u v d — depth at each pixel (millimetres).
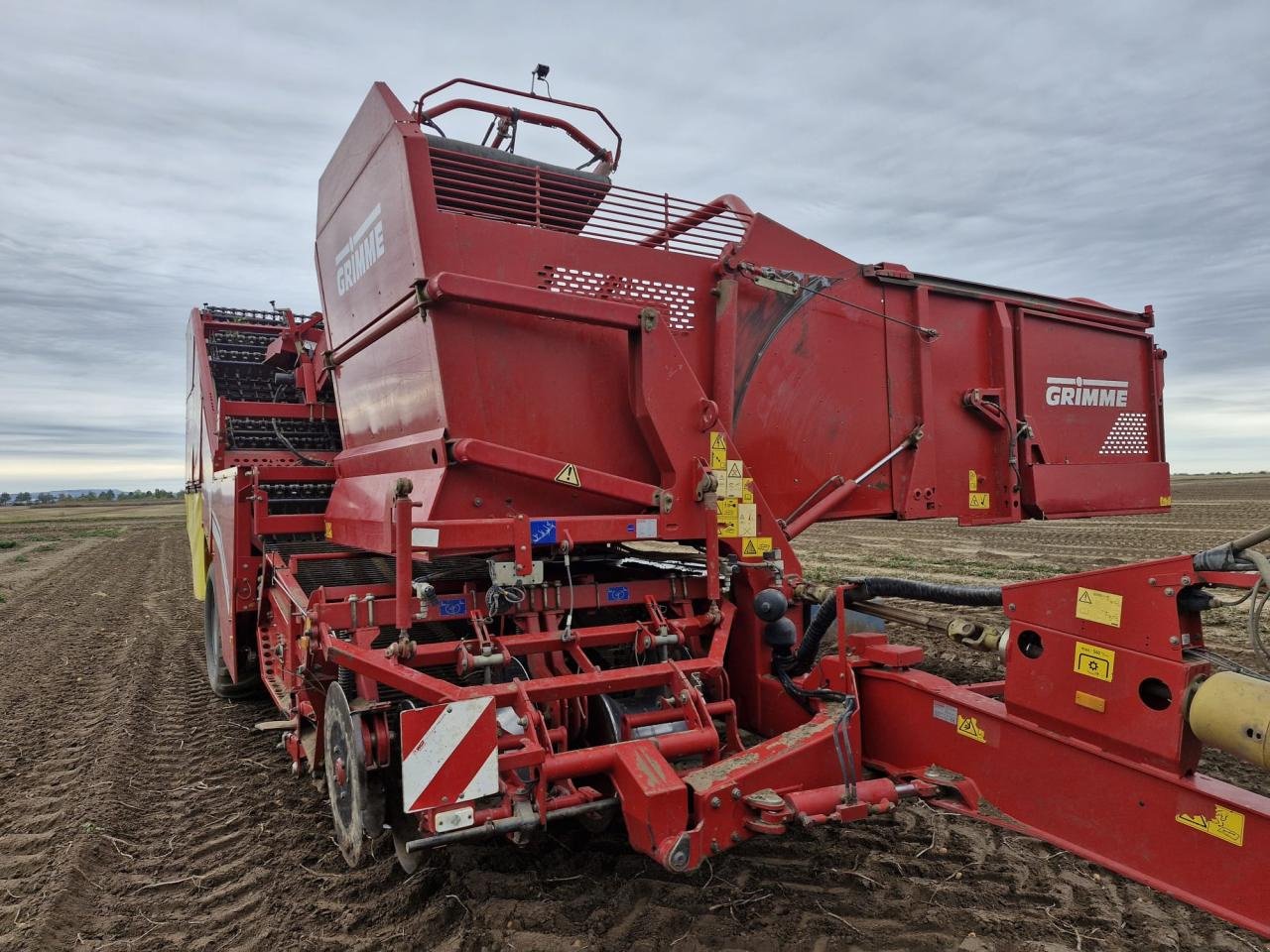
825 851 3326
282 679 4441
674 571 4180
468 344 3336
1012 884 3055
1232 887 2182
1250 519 21422
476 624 3270
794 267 4223
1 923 3012
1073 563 12656
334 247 4574
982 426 5000
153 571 16984
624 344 3705
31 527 38562
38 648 8688
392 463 3805
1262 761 2068
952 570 12094
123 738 5180
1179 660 2336
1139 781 2420
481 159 3557
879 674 3352
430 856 3354
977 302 4992
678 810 2580
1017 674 2787
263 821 3904
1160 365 5898
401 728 2439
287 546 5121
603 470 3650
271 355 6715
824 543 17500
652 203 3854
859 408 4473
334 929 2906
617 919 2840
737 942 2678
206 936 2912
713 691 3561
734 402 4035
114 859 3553
